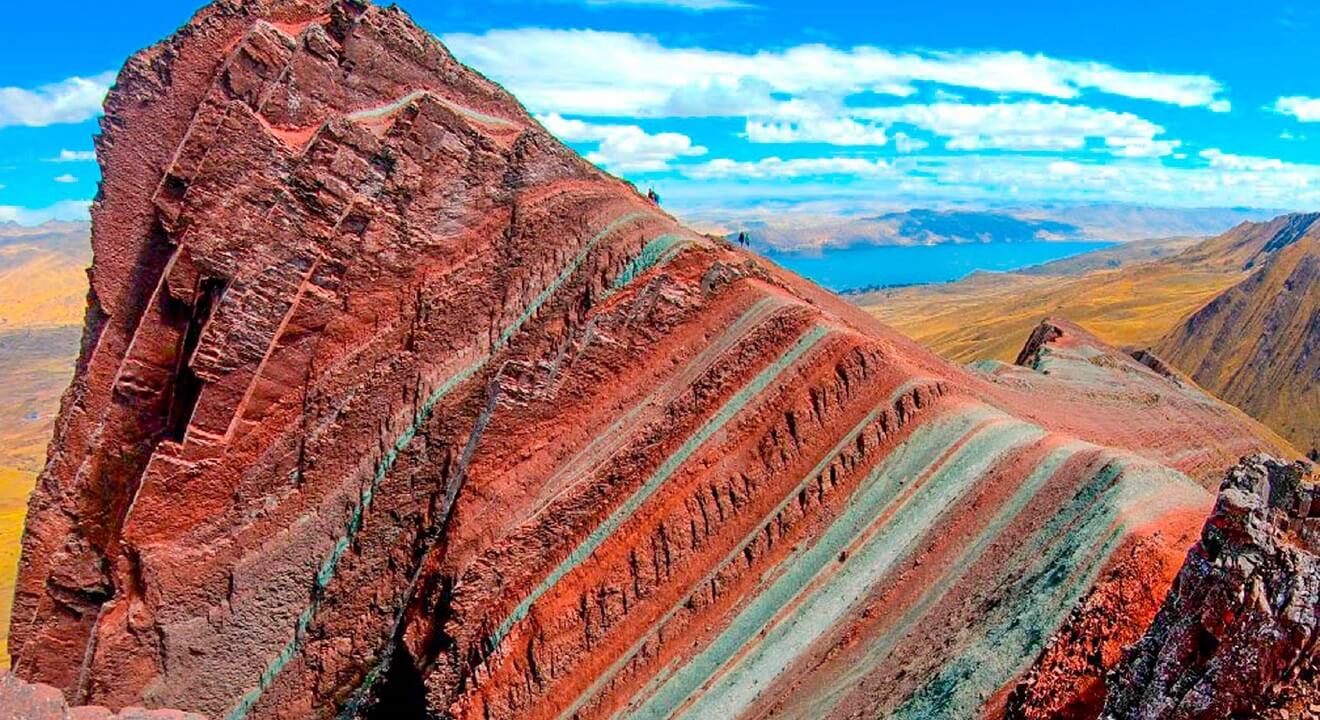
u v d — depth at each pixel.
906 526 33.97
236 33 44.94
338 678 39.97
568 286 42.53
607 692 33.72
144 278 44.25
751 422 37.66
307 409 40.50
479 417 40.66
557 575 36.09
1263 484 17.80
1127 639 21.89
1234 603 15.88
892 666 28.23
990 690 23.42
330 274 40.91
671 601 35.25
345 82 43.94
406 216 42.19
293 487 40.47
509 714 34.12
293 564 40.12
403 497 40.78
